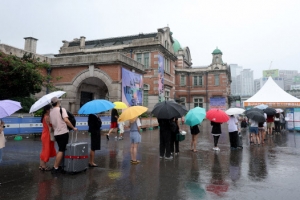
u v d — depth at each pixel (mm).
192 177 5727
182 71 43094
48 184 5109
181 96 43125
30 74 13398
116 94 16812
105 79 17172
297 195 4555
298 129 18172
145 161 7465
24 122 12227
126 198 4355
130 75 18750
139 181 5367
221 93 41812
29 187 4914
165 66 30656
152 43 27141
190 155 8539
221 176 5836
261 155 8594
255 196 4488
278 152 9234
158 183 5234
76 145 5914
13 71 12711
